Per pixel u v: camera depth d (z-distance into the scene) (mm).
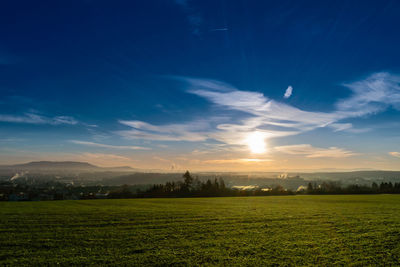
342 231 15164
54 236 13586
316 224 17531
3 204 34188
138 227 16234
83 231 14898
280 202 40188
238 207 30484
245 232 14883
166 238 13320
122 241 12664
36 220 18625
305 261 9805
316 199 47406
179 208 28672
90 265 9328
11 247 11492
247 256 10375
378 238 13352
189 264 9469
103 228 15844
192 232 14844
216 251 11023
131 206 31531
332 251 11047
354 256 10391
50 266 9219
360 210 26438
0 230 15023
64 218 19578
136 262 9648
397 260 9922
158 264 9469
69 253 10680
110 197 81562
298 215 22125
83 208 27969
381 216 21547
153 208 28516
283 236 13852
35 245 11836
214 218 20141
